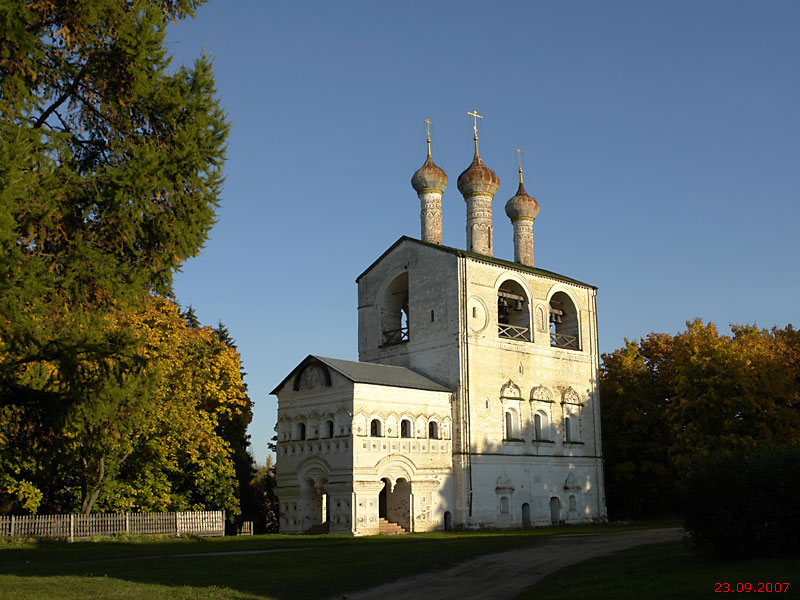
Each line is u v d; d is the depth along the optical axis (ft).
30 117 71.15
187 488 180.34
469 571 86.79
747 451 78.02
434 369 173.88
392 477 155.02
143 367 75.10
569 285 198.59
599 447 197.57
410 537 139.54
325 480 155.12
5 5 63.82
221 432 207.41
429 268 178.91
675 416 180.96
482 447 169.58
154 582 73.20
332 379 156.56
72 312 72.90
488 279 178.09
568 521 185.78
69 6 69.97
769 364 175.01
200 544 124.88
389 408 157.07
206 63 77.10
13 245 63.41
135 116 77.36
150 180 70.85
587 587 66.54
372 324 190.08
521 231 212.43
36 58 68.39
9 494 161.79
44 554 104.63
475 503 165.99
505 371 177.58
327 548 113.09
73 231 71.51
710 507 74.23
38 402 73.51
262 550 111.65
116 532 134.21
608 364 224.12
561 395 190.39
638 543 107.86
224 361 174.81
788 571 62.75
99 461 146.20
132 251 74.54
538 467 181.06
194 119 76.07
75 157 78.43
